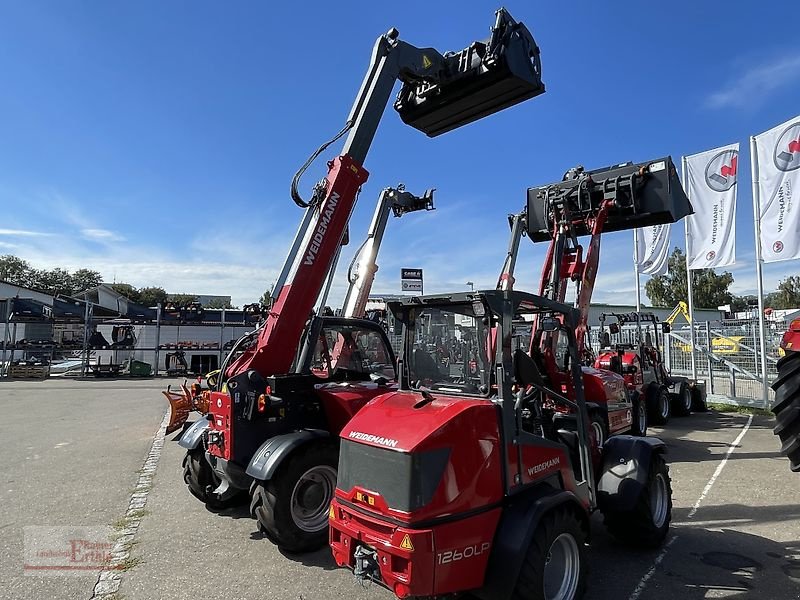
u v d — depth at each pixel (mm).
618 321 13742
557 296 7359
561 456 4020
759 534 5262
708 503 6211
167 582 4406
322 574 4559
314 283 6047
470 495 3332
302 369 5961
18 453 9023
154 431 10984
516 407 3721
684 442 9781
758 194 12461
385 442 3352
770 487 6801
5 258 67188
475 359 3822
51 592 4223
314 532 5012
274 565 4742
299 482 5004
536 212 8602
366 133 6238
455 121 6906
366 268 9883
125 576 4512
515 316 4449
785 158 11852
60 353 25594
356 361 6555
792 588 4164
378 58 6250
